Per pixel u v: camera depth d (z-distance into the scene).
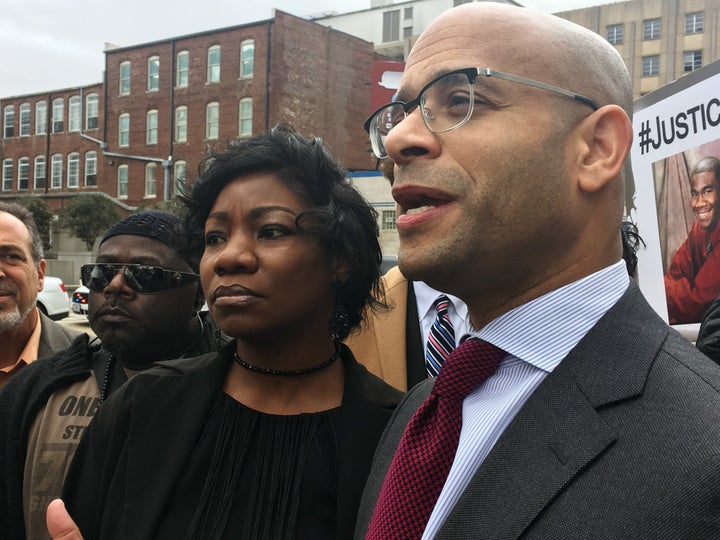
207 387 1.36
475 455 0.92
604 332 0.88
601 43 1.02
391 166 1.85
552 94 0.92
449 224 0.92
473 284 0.98
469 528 0.83
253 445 1.32
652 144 2.34
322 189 1.40
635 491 0.72
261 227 1.32
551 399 0.86
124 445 1.34
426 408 1.04
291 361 1.39
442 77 0.95
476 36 0.96
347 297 1.50
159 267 1.94
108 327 1.92
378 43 44.34
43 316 2.99
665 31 38.47
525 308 0.95
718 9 37.19
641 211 2.39
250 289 1.30
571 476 0.78
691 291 2.15
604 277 0.94
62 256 34.66
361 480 1.28
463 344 1.04
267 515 1.24
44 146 38.97
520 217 0.91
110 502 1.28
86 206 30.47
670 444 0.73
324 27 30.91
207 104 31.67
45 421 1.72
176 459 1.27
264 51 29.72
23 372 1.84
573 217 0.93
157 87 33.56
